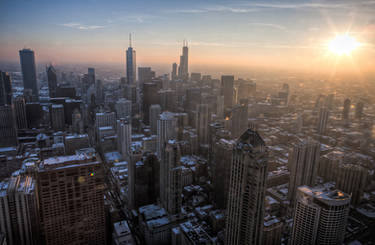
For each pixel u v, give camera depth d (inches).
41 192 5910.4
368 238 7062.0
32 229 6781.5
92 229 6604.3
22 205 6599.4
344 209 6058.1
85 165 6210.6
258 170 5068.9
